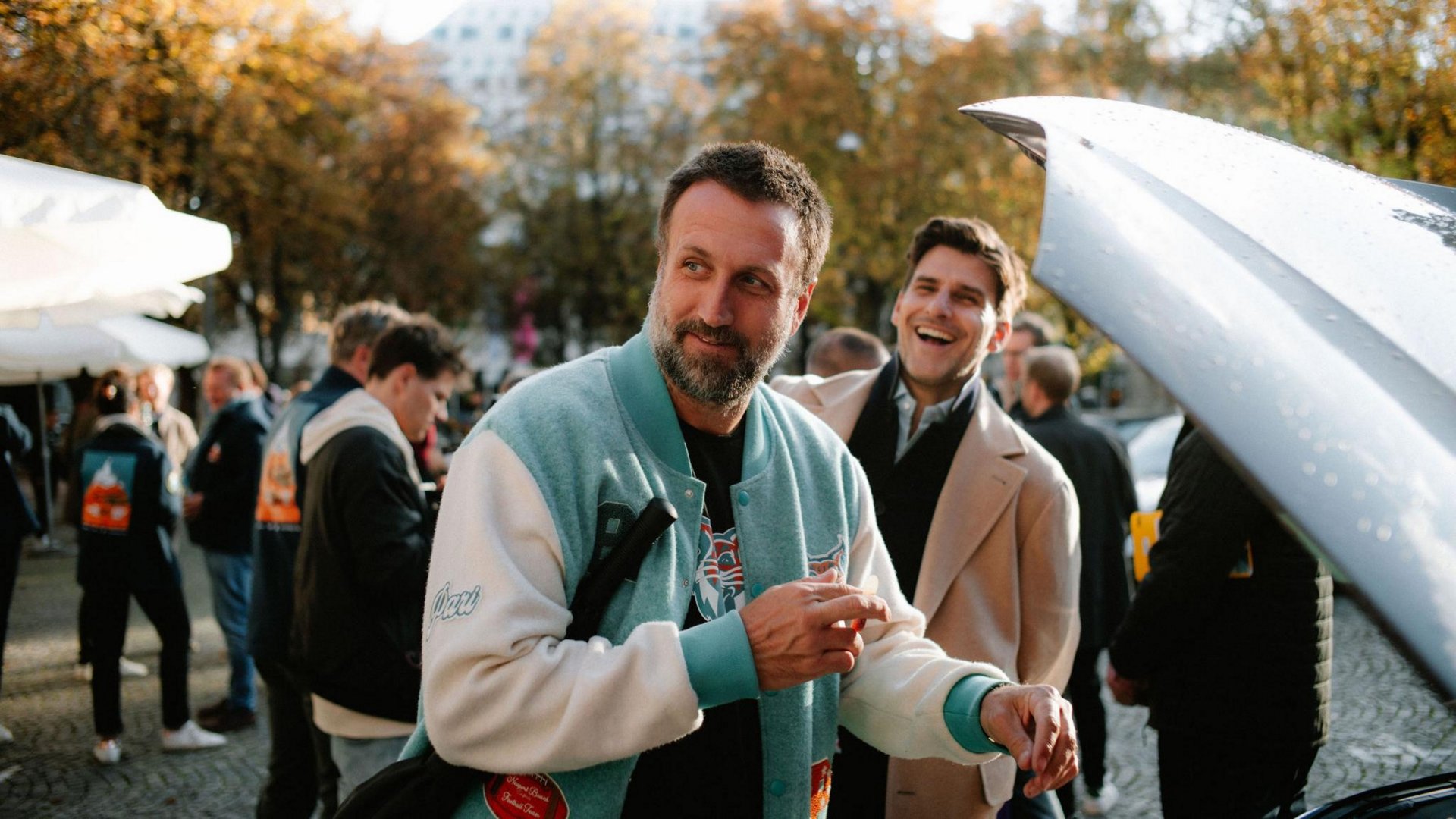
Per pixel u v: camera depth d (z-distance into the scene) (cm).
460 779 129
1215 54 900
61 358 832
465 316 3469
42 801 464
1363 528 79
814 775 144
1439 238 122
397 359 312
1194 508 232
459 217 3189
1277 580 231
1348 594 77
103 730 508
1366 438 85
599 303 3659
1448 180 515
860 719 153
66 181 360
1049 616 231
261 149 1703
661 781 132
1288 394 86
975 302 238
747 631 119
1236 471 82
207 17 962
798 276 139
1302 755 236
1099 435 439
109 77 841
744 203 133
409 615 281
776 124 2545
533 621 120
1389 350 95
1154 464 952
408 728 282
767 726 136
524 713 116
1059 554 231
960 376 238
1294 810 243
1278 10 635
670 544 132
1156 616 238
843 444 163
